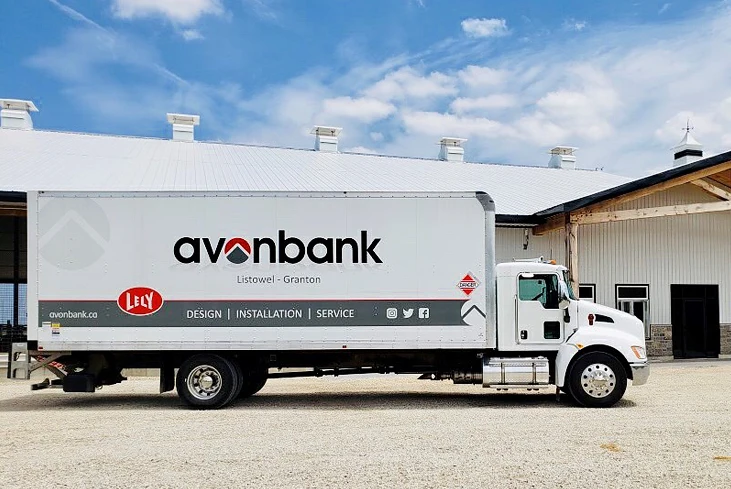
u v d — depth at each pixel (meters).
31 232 11.56
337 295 11.59
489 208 11.63
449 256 11.61
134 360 12.02
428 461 7.39
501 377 11.68
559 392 12.30
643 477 6.74
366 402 12.41
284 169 22.19
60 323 11.53
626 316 11.84
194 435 9.00
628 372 11.73
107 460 7.55
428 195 11.66
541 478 6.70
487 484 6.50
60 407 12.02
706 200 22.42
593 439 8.52
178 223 11.62
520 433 8.95
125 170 19.75
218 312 11.55
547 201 21.64
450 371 12.22
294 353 12.13
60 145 22.17
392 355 12.30
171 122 25.70
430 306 11.58
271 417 10.53
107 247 11.59
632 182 18.94
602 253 21.47
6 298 23.77
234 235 11.62
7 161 19.36
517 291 11.78
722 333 22.38
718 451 7.85
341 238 11.62
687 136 24.86
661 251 22.02
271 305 11.57
